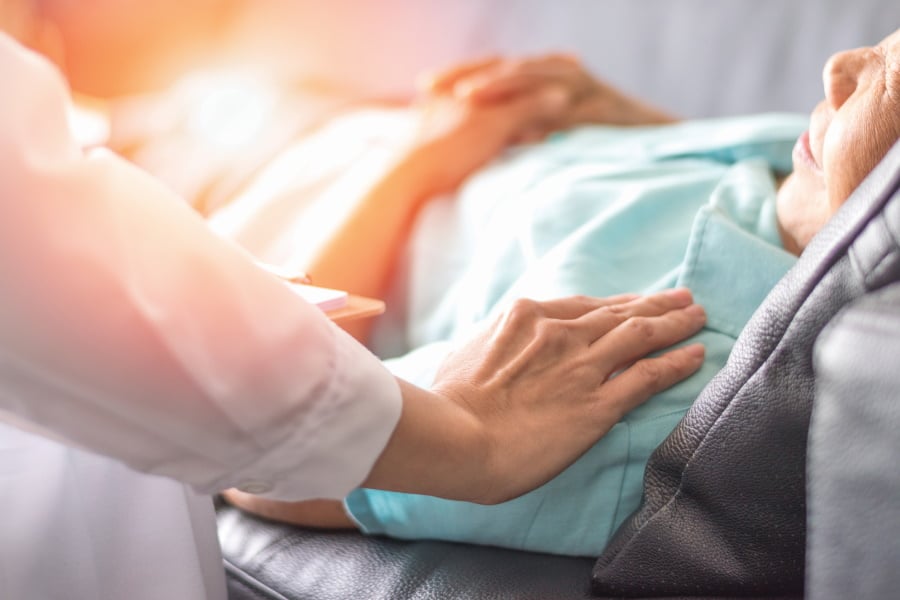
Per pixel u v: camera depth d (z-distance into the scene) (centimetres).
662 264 74
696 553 51
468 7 155
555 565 57
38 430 43
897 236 41
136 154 140
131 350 36
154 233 37
